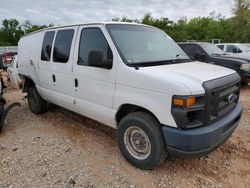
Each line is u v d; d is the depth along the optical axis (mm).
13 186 3109
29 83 6117
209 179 3248
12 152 3994
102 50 3656
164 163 3594
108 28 3662
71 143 4293
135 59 3459
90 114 4074
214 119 3002
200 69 3396
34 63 5453
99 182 3180
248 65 8641
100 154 3883
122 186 3104
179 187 3086
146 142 3271
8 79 11023
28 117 5797
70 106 4516
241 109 3674
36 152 3979
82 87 4055
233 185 3131
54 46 4719
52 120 5531
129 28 3961
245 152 3953
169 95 2834
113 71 3457
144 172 3379
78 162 3658
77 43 4113
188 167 3514
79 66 4039
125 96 3328
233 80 3340
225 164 3600
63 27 4543
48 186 3104
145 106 3096
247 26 35062
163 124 2980
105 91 3629
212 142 2918
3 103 5074
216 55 9266
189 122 2840
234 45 13367
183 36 42125
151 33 4242
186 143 2820
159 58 3729
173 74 3006
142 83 3098
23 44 6176
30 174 3361
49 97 5160
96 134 4668
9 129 5035
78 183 3160
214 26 45906
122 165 3557
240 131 4785
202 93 2807
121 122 3473
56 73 4660
